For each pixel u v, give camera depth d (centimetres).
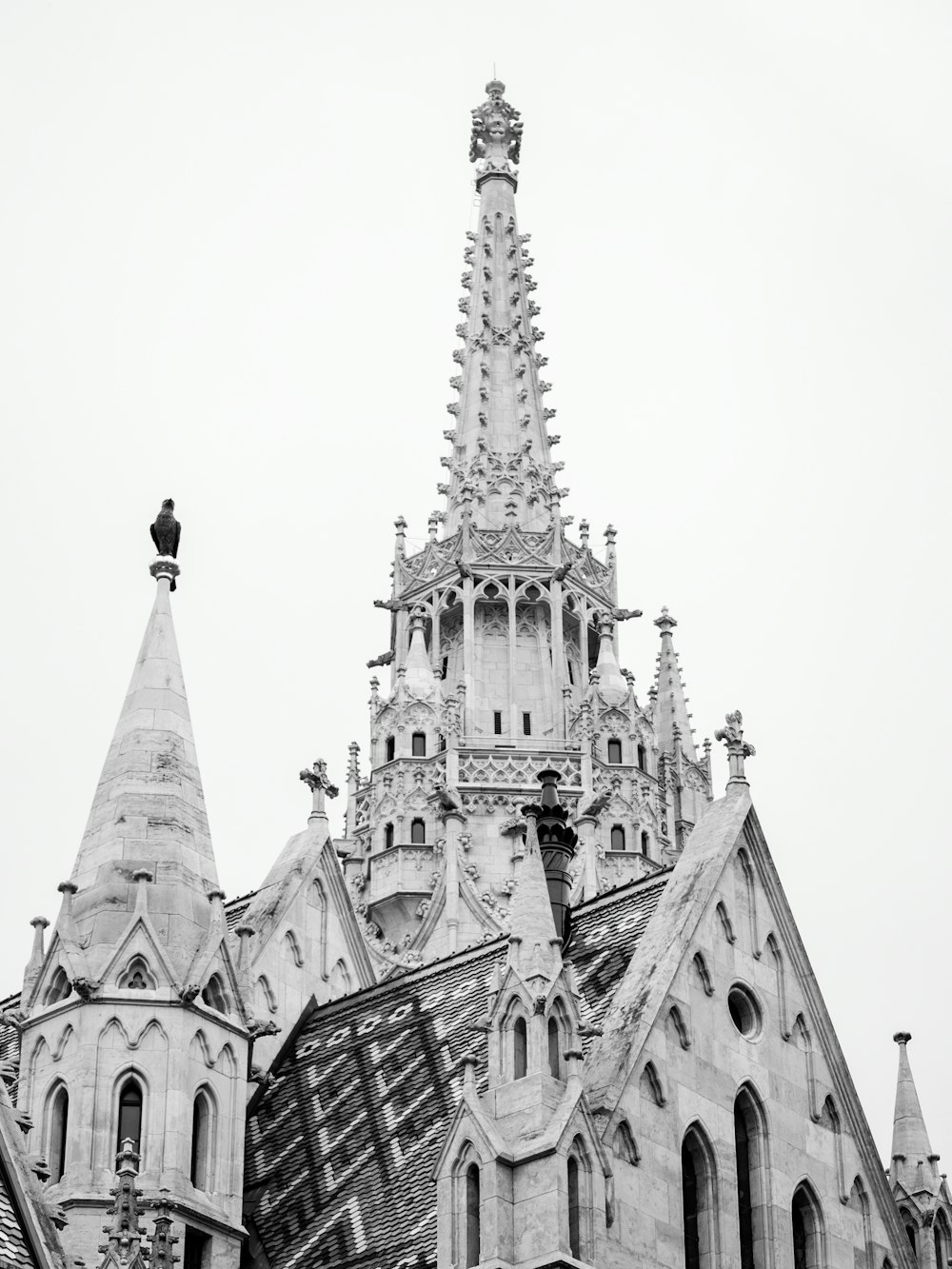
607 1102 4116
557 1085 4012
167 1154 4541
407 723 11688
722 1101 4378
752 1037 4544
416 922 10925
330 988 5531
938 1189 4825
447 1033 4884
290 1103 5006
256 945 5369
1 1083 3656
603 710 11781
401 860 11225
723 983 4500
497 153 14150
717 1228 4266
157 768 4981
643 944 4494
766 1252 4372
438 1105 4619
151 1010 4653
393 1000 5203
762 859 4719
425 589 12488
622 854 11319
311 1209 4575
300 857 5662
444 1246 3919
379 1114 4747
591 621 12506
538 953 4097
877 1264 4606
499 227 13850
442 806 10144
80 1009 4644
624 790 11544
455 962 5197
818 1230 4516
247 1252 4594
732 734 4878
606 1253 3956
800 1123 4562
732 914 4594
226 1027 4750
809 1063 4641
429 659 12350
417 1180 4422
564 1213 3872
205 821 4994
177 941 4772
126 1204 3912
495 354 13388
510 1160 3916
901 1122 4950
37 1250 3419
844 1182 4609
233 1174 4650
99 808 4947
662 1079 4247
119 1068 4594
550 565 12400
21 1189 3475
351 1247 4344
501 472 12888
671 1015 4353
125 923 4756
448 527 12825
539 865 4241
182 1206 4500
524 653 12288
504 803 11425
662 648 13038
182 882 4850
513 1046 4050
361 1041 5100
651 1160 4147
